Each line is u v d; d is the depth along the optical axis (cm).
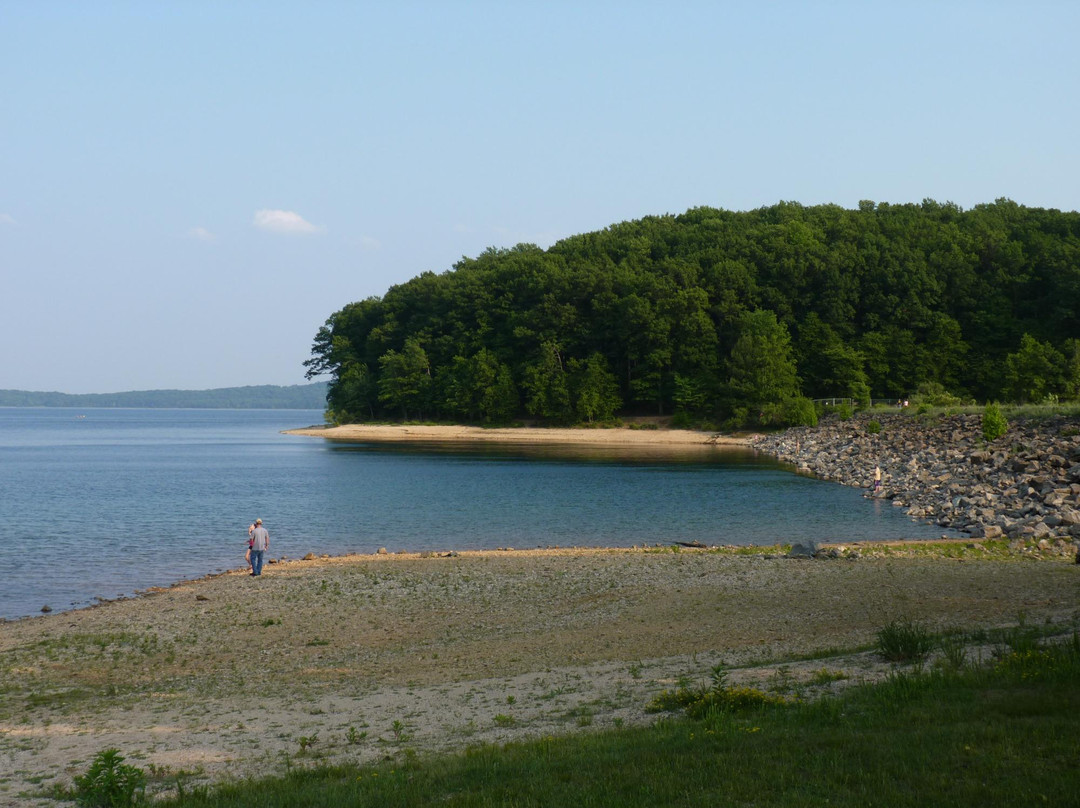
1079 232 15338
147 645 2248
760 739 1112
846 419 10706
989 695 1233
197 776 1238
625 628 2227
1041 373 10425
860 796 884
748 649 1911
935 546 3388
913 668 1509
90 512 5016
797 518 4516
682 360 13238
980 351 13100
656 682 1628
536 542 3941
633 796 938
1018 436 6550
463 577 2980
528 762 1104
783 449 9431
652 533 4122
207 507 5222
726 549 3562
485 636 2230
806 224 16150
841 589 2544
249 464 8669
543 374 13812
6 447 12512
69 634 2367
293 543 3981
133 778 1120
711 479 6631
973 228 15500
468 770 1095
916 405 10356
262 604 2667
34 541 4031
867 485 6000
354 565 3291
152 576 3253
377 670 1945
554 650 2038
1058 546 3325
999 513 4047
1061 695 1188
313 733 1448
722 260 14412
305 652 2147
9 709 1728
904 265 13500
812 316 13188
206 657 2134
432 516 4762
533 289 14962
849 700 1304
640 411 14175
